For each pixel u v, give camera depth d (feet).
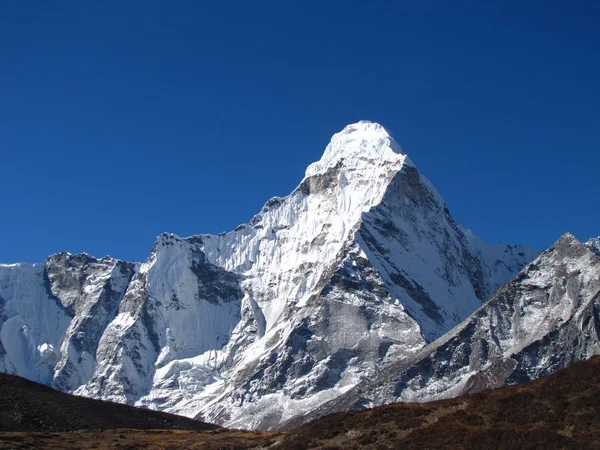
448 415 354.13
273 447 376.48
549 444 317.42
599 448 309.63
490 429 332.60
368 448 343.26
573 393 346.74
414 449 330.34
